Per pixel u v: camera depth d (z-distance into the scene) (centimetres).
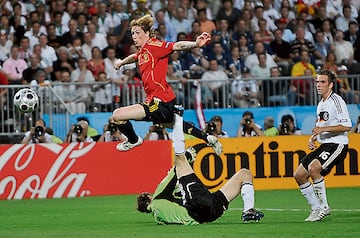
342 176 4281
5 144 4312
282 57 5469
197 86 4716
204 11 5484
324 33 5719
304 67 5284
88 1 5481
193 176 2534
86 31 5291
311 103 4809
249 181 2591
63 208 3541
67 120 4600
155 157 4256
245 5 5628
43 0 5459
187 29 5572
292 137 4222
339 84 4809
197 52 5091
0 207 3675
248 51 5350
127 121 2814
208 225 2553
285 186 4231
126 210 3356
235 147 4150
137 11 5422
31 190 4134
